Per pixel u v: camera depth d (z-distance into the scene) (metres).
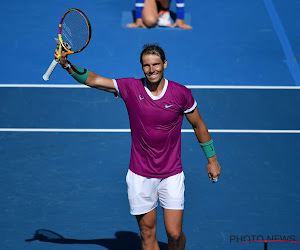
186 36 49.50
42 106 38.31
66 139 34.47
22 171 31.00
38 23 51.03
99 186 29.80
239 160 32.50
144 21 50.28
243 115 37.59
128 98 19.98
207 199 28.70
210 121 36.75
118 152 33.25
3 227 26.28
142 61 19.22
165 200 21.05
